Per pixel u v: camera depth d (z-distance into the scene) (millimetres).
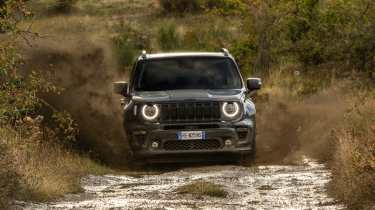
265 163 31000
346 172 20922
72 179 24344
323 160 29281
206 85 30797
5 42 23484
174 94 29516
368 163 19266
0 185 18797
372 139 21969
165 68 31422
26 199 20078
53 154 27172
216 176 25406
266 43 50406
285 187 23016
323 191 21875
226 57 31969
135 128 29078
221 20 68250
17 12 23688
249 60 51406
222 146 28953
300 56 49031
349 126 28203
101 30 74875
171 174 26781
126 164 31578
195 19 81125
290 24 49906
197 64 31578
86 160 29234
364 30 43219
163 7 92312
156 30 73125
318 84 45375
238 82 31094
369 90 37781
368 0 43625
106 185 24750
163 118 28891
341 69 44688
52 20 74438
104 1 105625
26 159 23281
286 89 45281
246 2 50594
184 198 21031
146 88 30719
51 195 21328
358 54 43594
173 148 28984
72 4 91188
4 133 23094
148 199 20984
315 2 48938
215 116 28938
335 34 47094
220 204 19906
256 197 21234
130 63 56906
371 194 18703
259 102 43531
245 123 29109
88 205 19875
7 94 23797
